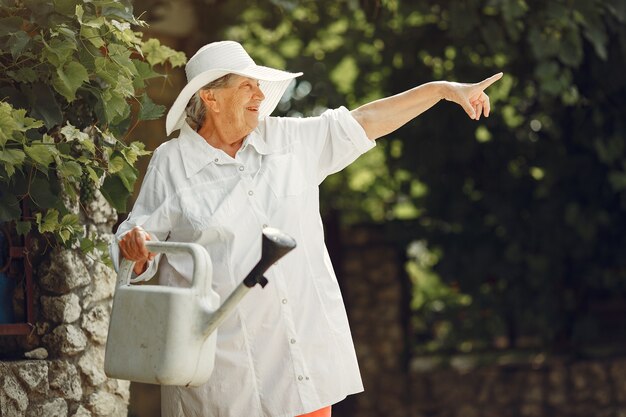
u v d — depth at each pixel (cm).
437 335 1000
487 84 349
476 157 898
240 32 869
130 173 381
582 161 862
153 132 816
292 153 339
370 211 1018
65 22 355
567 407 866
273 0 810
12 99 355
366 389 955
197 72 335
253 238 326
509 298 910
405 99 351
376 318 970
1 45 353
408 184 934
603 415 852
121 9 361
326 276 335
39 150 339
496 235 910
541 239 887
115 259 316
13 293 392
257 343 323
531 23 695
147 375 297
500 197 894
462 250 916
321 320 328
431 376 931
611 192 862
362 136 346
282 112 877
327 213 979
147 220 326
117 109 369
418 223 933
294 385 321
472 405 908
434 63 871
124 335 302
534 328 919
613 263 881
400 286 974
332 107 872
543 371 877
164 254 331
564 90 712
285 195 330
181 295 297
